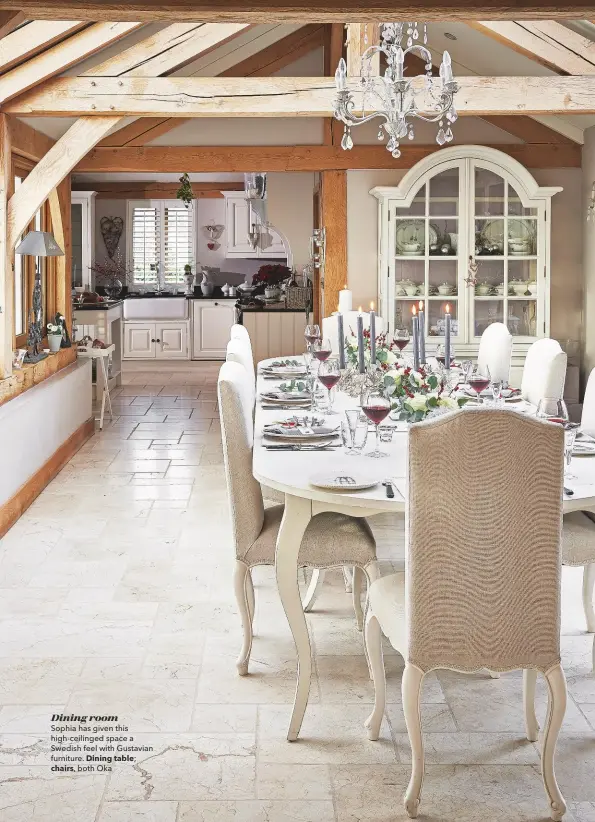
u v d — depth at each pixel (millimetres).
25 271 7305
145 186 13484
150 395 10414
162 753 2928
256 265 14000
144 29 6258
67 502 5859
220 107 6004
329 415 4398
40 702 3236
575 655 3654
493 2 3426
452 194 7527
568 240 8016
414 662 2617
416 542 2574
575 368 7887
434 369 5117
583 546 3342
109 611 4066
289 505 3061
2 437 5145
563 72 6270
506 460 2543
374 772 2838
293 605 3027
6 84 5578
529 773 2842
